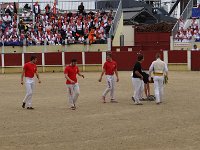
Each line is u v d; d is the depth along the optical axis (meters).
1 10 45.34
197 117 14.52
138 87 17.61
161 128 12.78
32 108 16.98
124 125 13.30
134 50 39.34
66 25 41.50
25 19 44.28
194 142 11.03
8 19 42.38
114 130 12.58
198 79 28.19
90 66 37.38
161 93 18.05
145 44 41.53
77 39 40.03
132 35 42.81
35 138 11.67
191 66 35.97
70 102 16.75
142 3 52.16
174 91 22.09
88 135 11.95
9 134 12.22
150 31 42.50
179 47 38.66
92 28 40.53
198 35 38.69
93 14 42.91
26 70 16.94
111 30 40.22
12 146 10.82
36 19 43.12
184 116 14.75
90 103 18.30
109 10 46.19
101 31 40.47
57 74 34.88
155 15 49.47
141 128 12.81
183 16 41.00
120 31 41.72
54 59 37.66
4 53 37.81
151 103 18.08
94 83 26.81
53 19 42.66
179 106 17.03
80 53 37.41
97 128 12.89
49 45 39.16
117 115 15.16
